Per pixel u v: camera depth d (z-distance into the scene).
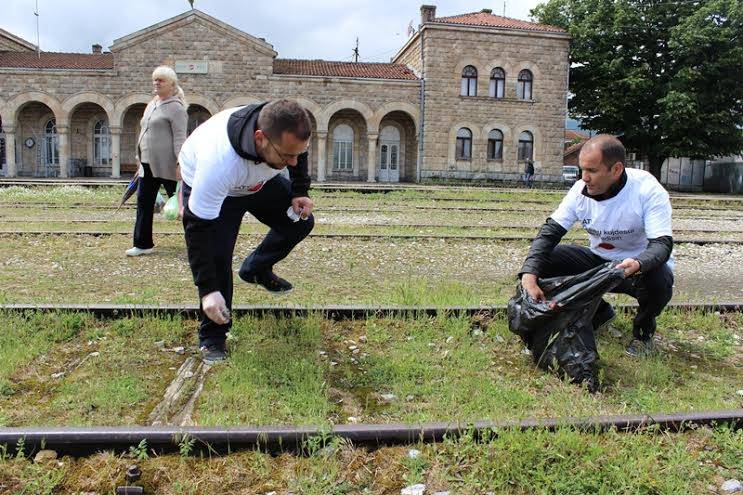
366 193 23.72
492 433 2.78
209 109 33.47
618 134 39.44
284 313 4.70
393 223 12.84
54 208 14.38
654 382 3.78
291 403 3.19
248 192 3.69
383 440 2.74
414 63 36.84
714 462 2.68
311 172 36.06
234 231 3.88
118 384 3.39
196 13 32.78
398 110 35.06
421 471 2.56
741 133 36.81
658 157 38.84
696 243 10.82
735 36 35.84
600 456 2.62
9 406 3.15
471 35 34.81
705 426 2.94
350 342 4.35
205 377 3.58
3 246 8.34
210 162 3.26
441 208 16.83
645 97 36.91
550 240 4.18
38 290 5.78
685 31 35.09
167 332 4.31
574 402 3.37
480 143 35.47
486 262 8.45
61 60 35.38
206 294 3.39
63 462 2.56
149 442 2.62
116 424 2.95
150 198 7.76
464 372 3.79
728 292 6.92
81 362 3.81
